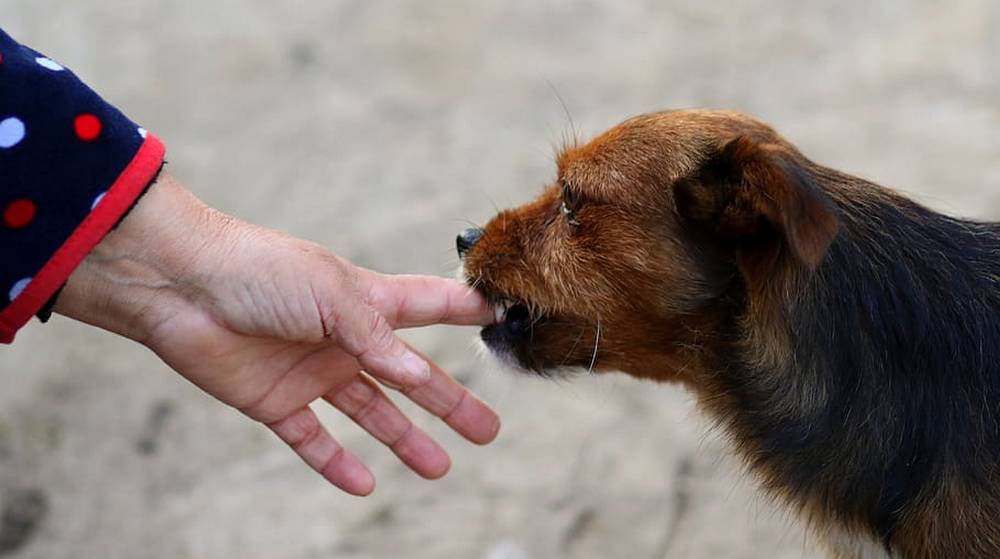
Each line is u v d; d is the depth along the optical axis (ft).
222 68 30.30
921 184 24.89
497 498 19.52
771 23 30.91
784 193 11.73
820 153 26.04
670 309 13.66
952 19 30.48
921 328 12.64
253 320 12.32
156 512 19.54
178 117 28.66
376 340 12.56
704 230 13.29
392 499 19.58
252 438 20.95
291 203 25.90
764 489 13.80
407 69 30.01
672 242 13.50
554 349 14.44
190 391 21.86
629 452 20.22
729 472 19.27
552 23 31.42
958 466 12.42
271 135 28.04
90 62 30.53
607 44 30.53
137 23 32.04
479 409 14.48
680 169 13.41
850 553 13.48
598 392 21.44
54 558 18.71
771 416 13.24
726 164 12.83
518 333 14.61
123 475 20.21
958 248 13.17
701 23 31.12
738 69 29.22
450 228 24.85
